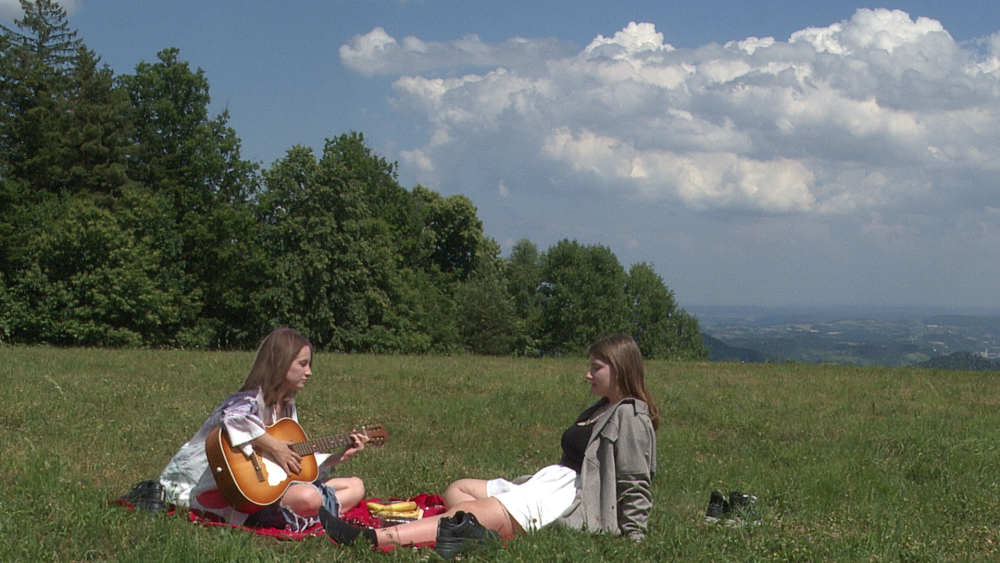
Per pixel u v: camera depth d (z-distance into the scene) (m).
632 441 5.33
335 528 5.12
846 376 22.31
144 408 11.43
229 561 4.52
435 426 11.46
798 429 12.66
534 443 10.44
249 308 45.75
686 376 21.31
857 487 8.16
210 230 44.72
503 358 28.38
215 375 16.06
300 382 5.89
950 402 17.02
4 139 44.44
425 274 62.78
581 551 4.85
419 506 6.52
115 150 45.94
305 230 46.50
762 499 7.36
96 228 38.56
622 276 72.38
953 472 9.26
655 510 6.53
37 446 8.19
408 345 49.44
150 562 4.51
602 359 5.52
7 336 37.38
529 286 80.06
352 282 47.28
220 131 48.28
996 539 6.16
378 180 61.97
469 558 4.79
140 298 39.34
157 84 47.41
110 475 7.05
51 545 4.70
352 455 6.14
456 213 66.62
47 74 49.22
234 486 5.36
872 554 5.44
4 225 38.34
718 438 11.86
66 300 38.16
